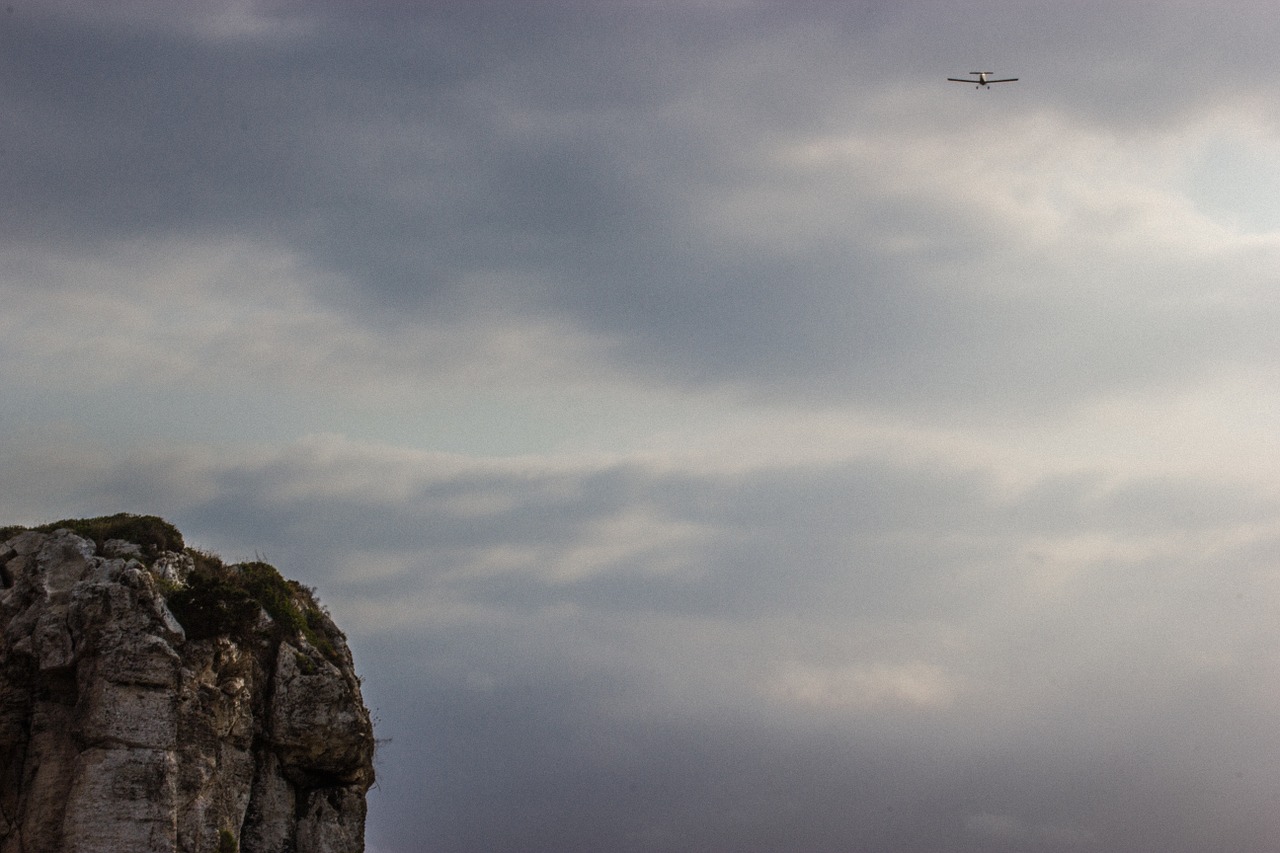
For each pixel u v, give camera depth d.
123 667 56.53
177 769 56.62
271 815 62.88
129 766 55.44
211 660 60.06
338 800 65.12
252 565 66.94
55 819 55.88
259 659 63.41
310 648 65.56
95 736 55.66
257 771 63.06
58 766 56.78
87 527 62.91
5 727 57.28
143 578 58.94
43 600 58.84
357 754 64.88
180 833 56.31
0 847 55.84
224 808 59.66
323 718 63.84
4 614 59.12
